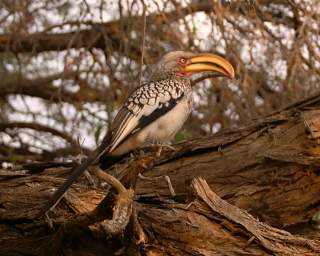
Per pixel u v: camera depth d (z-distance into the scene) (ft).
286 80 43.80
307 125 34.78
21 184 33.86
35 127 51.24
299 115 35.53
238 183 35.70
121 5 45.06
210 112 45.73
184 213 30.68
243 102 45.37
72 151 49.60
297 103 36.58
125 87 45.88
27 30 49.93
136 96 32.65
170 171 36.45
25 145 51.52
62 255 30.63
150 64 44.42
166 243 30.17
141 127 32.17
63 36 50.29
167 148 33.01
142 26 44.73
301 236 32.17
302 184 35.04
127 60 45.14
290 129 35.58
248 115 44.47
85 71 48.70
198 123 47.88
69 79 49.60
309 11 43.06
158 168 36.70
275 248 29.96
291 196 35.12
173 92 33.40
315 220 35.99
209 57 35.60
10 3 47.47
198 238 30.19
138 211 30.30
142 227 29.96
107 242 29.96
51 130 51.19
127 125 31.73
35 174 37.22
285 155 34.83
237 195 35.42
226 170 35.88
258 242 30.12
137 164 27.55
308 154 34.76
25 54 51.70
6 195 33.06
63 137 48.91
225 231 30.53
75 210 31.19
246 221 30.60
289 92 43.52
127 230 28.73
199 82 45.88
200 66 35.37
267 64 44.32
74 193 31.78
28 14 48.24
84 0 46.21
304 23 42.80
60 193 27.63
